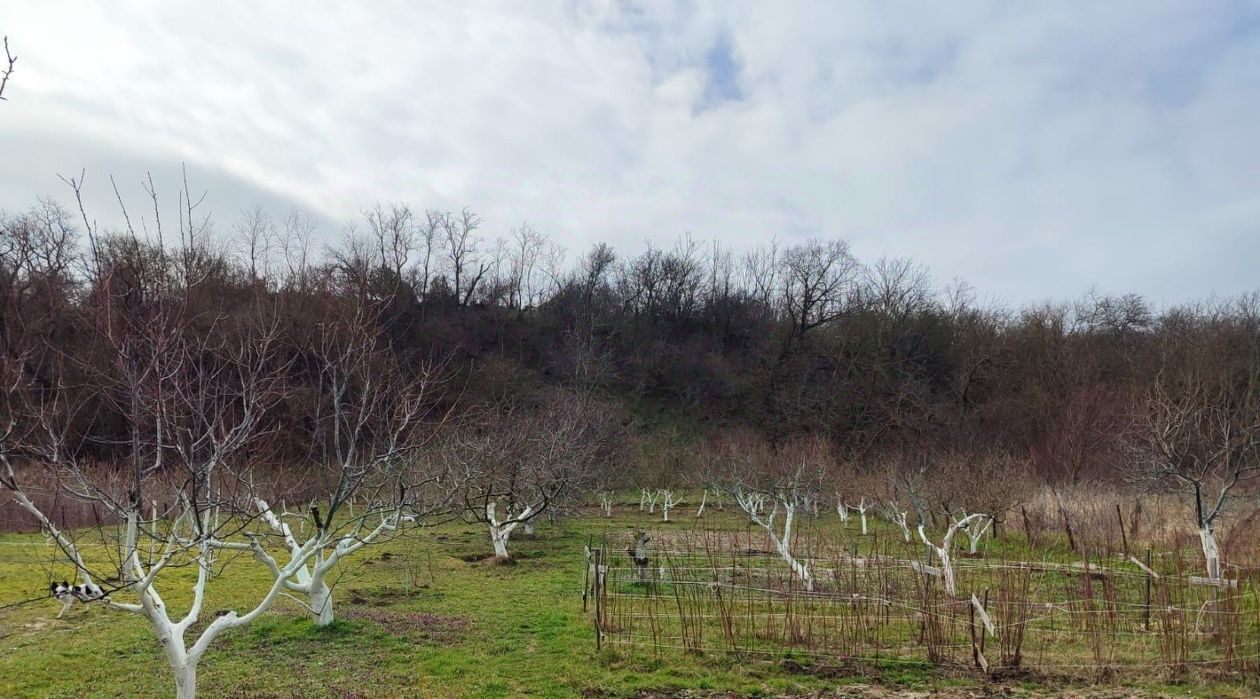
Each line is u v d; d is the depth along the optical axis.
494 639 12.46
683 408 59.72
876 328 58.97
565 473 24.64
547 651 11.84
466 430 23.75
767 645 12.12
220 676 10.42
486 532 27.59
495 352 56.97
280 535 12.39
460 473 19.05
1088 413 38.25
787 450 35.47
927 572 14.23
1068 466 34.34
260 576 18.02
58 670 10.65
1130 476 24.05
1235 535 19.17
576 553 22.64
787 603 12.70
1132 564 18.91
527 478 22.94
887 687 10.50
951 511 28.14
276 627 12.80
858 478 33.81
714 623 13.09
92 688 9.97
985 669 11.02
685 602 14.38
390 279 41.75
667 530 29.20
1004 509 23.80
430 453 20.62
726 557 20.77
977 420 48.88
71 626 12.99
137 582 6.92
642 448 41.66
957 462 29.75
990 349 55.44
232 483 11.62
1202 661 11.07
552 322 62.84
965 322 59.66
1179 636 11.91
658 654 11.63
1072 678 10.78
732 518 34.62
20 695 9.70
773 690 10.37
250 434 9.88
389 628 12.87
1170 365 42.09
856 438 51.81
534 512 22.27
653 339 67.06
